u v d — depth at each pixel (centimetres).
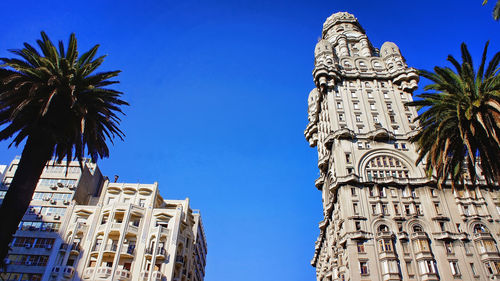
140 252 5966
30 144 2759
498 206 6059
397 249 5606
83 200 7006
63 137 2844
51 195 6650
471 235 5725
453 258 5453
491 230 5775
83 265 5744
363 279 5316
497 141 2656
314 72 8119
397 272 5297
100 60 3100
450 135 3027
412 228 5838
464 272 5331
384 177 6375
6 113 2852
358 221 5919
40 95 2802
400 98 7675
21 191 2603
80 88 2941
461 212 5947
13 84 2778
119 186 7100
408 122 7275
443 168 3167
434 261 5456
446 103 2994
